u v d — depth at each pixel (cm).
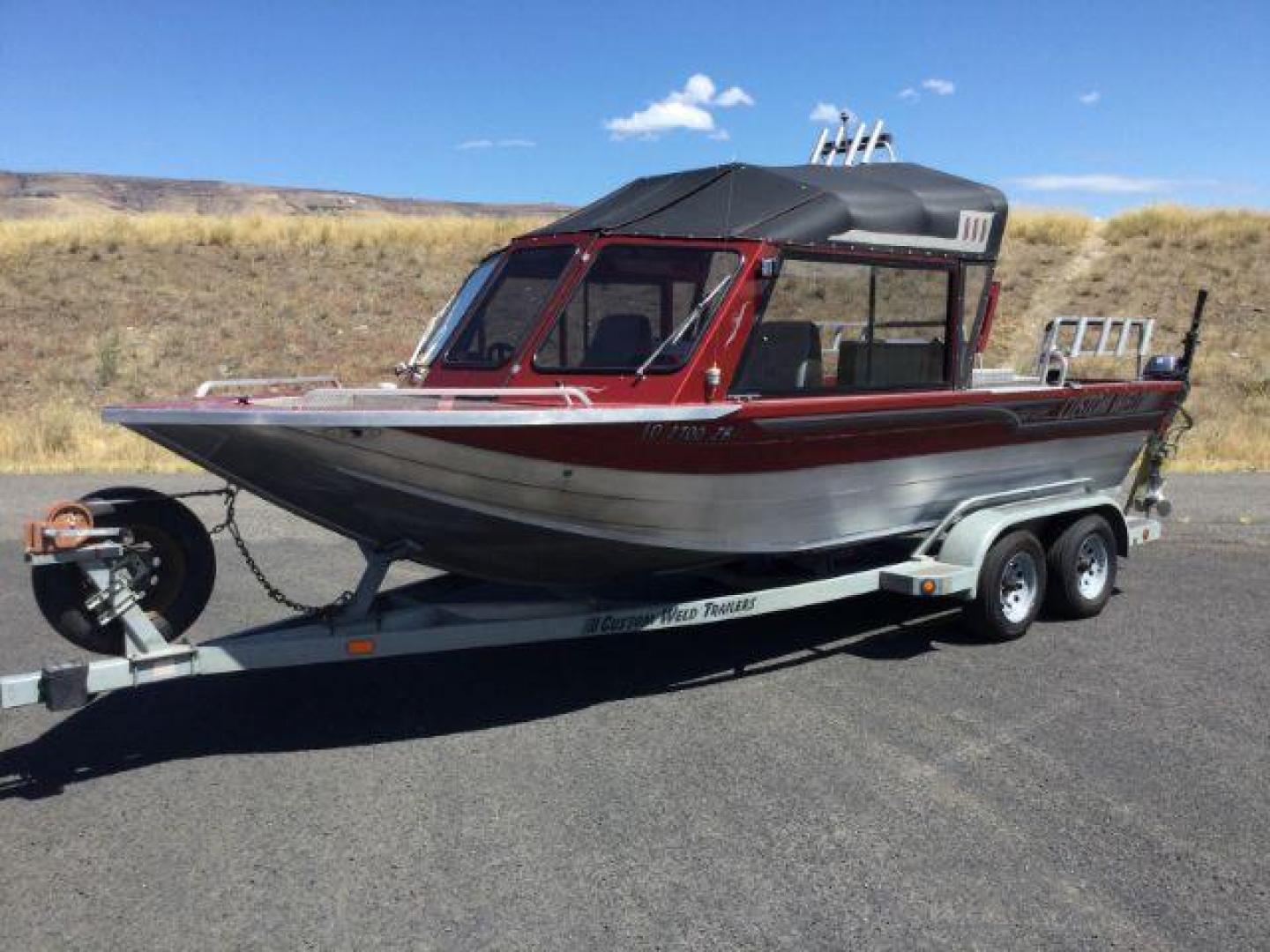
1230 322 2369
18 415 1792
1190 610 724
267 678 588
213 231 2923
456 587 573
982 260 660
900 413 588
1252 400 1917
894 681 577
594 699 552
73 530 437
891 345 615
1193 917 348
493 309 575
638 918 347
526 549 529
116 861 386
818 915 348
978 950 329
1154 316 2420
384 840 400
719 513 548
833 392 580
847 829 406
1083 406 718
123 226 2958
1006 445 680
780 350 552
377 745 492
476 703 548
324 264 2819
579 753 480
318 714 532
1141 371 859
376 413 432
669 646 645
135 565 466
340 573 814
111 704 548
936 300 639
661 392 516
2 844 400
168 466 1326
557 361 540
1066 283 2652
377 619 507
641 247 543
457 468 471
